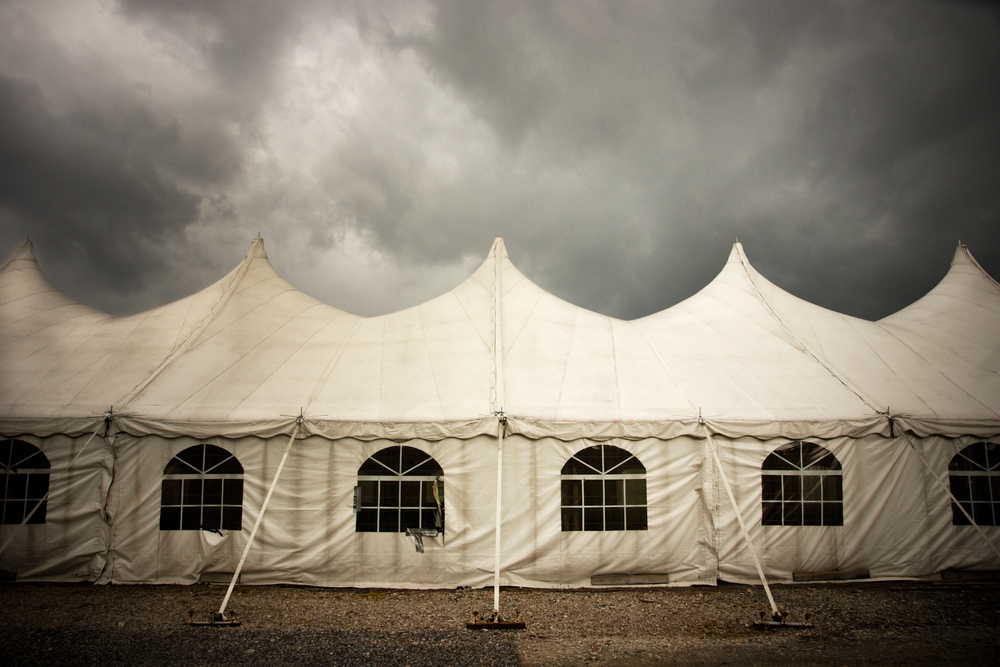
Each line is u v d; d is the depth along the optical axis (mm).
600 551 10312
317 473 10461
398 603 9477
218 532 10367
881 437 10648
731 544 10391
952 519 10547
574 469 10484
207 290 13836
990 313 13578
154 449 10477
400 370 11617
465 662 7258
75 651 7520
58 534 10281
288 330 12914
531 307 12984
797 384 11320
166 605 9258
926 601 9430
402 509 10383
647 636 8078
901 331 13555
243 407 10719
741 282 14422
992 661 7188
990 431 10625
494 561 10211
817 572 10391
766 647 7672
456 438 10398
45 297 14375
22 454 10438
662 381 11406
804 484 10570
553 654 7484
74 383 11148
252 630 8266
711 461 10562
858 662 7156
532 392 10898
